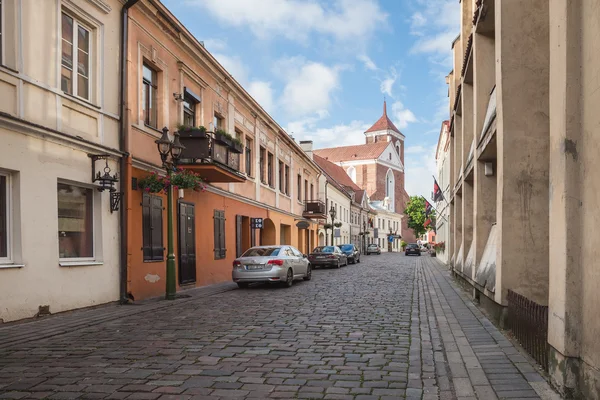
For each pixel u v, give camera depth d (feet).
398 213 330.54
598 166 13.64
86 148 37.37
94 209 39.17
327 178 155.33
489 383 17.40
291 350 23.43
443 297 45.70
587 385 14.38
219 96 66.23
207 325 30.50
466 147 51.24
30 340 25.66
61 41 35.42
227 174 56.08
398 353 22.81
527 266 26.96
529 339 21.35
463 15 53.16
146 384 17.83
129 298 42.37
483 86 39.91
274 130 93.45
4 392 16.90
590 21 14.26
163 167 45.29
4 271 29.63
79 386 17.58
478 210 40.11
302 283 63.31
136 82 45.37
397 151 375.04
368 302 42.32
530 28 27.25
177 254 53.16
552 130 16.65
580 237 15.07
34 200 32.22
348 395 16.61
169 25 51.01
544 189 26.94
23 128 31.12
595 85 13.85
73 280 35.78
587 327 14.43
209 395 16.60
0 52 30.22
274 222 94.73
